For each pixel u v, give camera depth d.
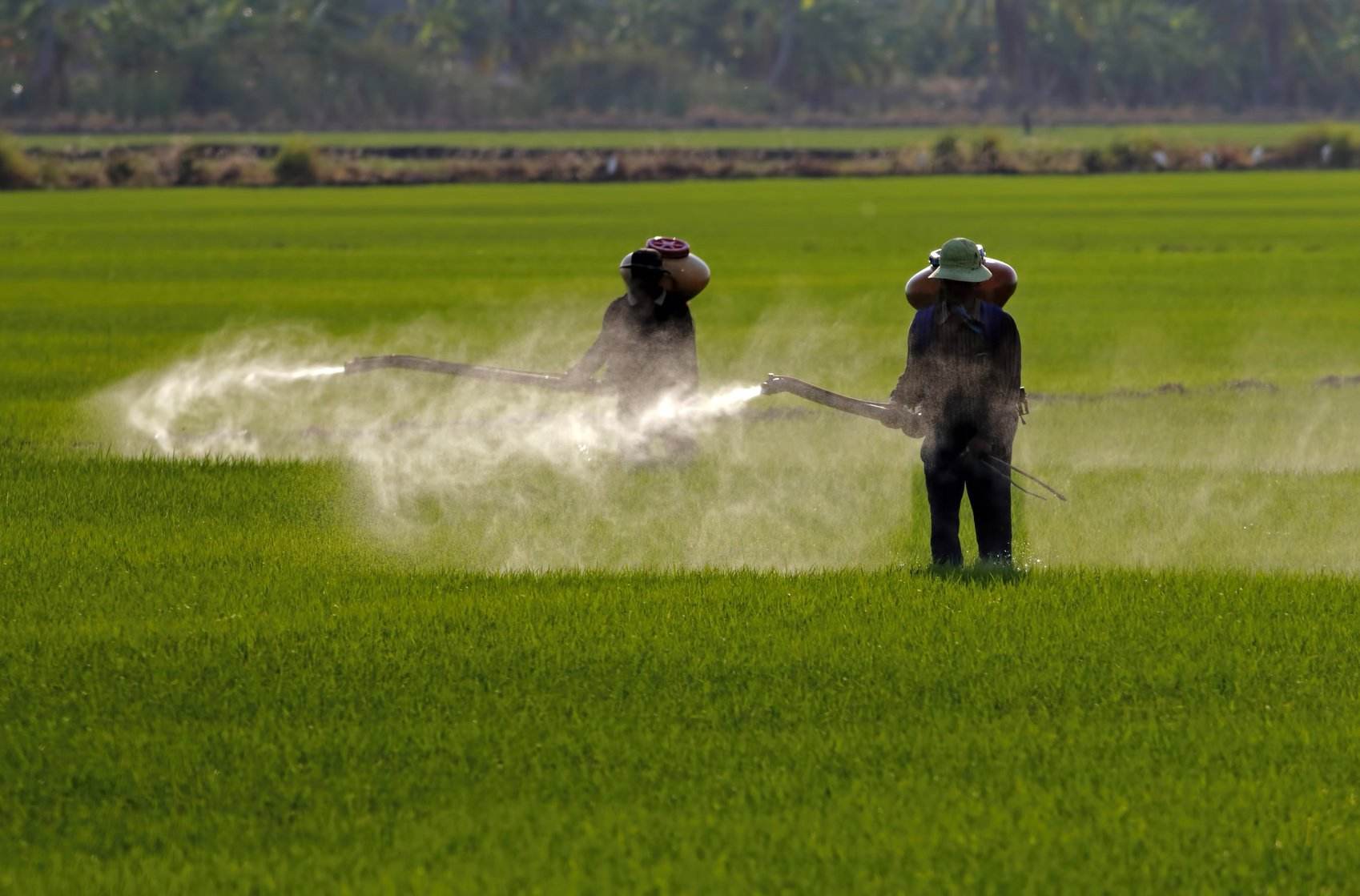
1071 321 96.25
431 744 24.73
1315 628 30.72
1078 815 22.11
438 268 134.75
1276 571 35.69
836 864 20.58
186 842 21.41
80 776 23.58
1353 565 37.16
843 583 34.19
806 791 22.91
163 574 35.44
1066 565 36.69
